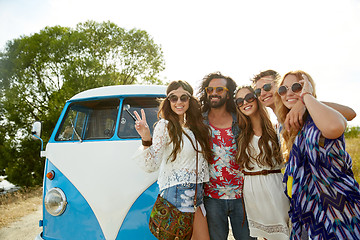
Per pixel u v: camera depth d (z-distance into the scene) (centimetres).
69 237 287
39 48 1627
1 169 1473
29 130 1472
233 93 282
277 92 226
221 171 261
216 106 276
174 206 228
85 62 1471
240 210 265
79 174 302
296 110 198
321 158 185
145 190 281
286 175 210
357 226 175
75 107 367
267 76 256
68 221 292
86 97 364
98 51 2070
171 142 238
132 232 271
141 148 229
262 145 242
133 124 335
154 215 230
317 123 179
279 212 237
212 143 262
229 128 269
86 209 286
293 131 207
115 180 288
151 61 2288
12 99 1519
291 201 205
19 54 1634
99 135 336
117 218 275
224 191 262
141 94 353
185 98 242
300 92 202
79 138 331
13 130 1545
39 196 1135
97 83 1474
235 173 263
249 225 252
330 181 183
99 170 298
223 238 267
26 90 1582
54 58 1592
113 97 354
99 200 283
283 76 218
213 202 264
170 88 248
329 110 179
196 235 257
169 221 224
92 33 2092
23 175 1374
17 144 1459
